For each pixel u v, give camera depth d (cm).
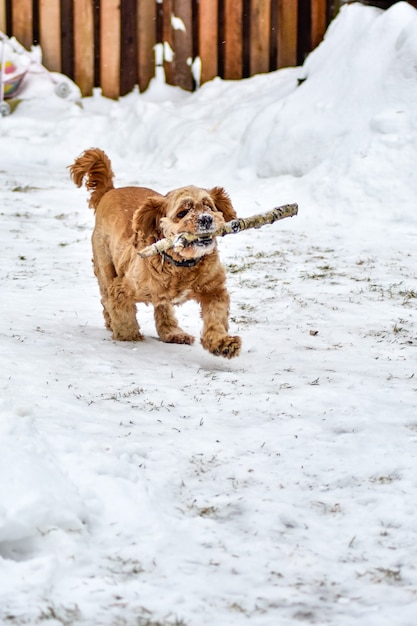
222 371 915
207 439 713
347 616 477
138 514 579
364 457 685
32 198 1934
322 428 746
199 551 543
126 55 2775
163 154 2377
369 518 591
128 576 511
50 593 489
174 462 664
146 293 975
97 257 1085
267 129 2131
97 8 2773
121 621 465
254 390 845
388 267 1428
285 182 1952
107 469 623
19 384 809
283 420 762
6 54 2667
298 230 1716
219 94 2627
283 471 661
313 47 2611
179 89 2756
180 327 1101
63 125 2581
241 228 904
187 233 890
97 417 744
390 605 488
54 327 1048
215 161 2256
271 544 554
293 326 1088
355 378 882
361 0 2286
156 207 952
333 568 528
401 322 1105
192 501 609
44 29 2756
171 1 2705
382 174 1802
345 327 1084
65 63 2812
